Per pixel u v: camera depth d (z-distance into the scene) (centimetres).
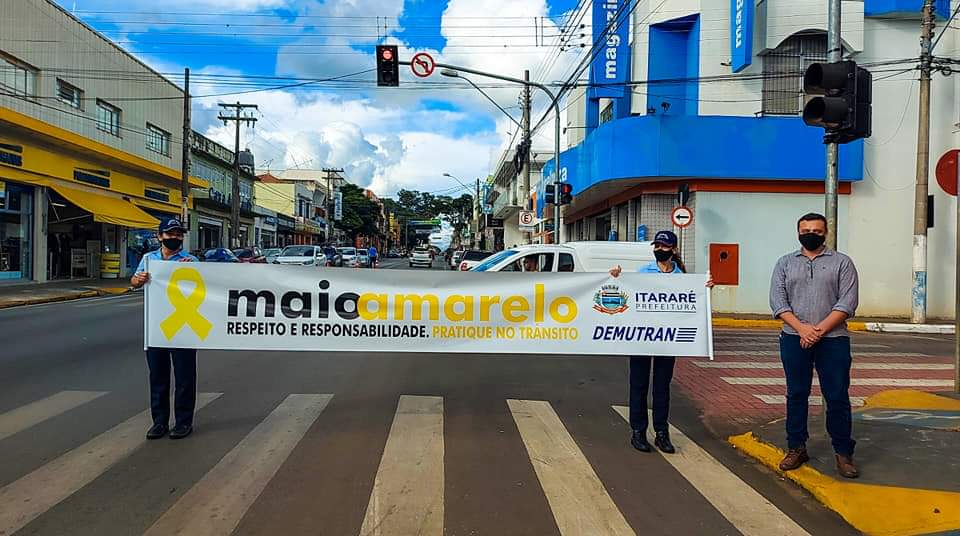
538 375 913
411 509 437
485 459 544
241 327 622
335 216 8219
